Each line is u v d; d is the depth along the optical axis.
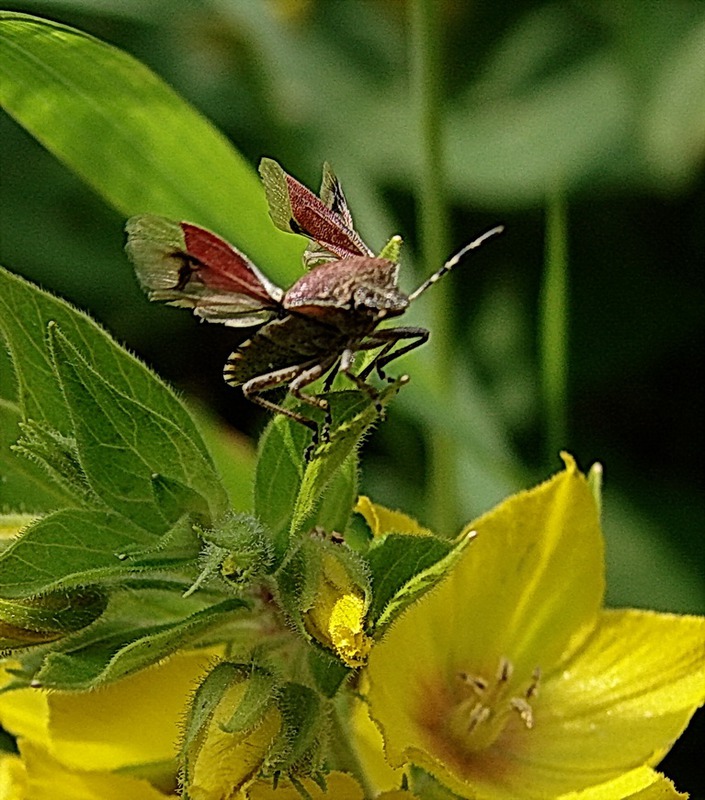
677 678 0.12
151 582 0.11
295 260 0.15
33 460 0.11
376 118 0.21
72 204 0.20
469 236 0.21
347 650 0.10
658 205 0.20
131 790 0.12
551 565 0.12
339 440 0.10
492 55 0.21
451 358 0.16
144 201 0.15
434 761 0.11
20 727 0.12
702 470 0.19
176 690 0.12
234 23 0.20
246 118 0.21
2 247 0.19
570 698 0.12
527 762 0.12
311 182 0.20
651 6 0.20
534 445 0.20
